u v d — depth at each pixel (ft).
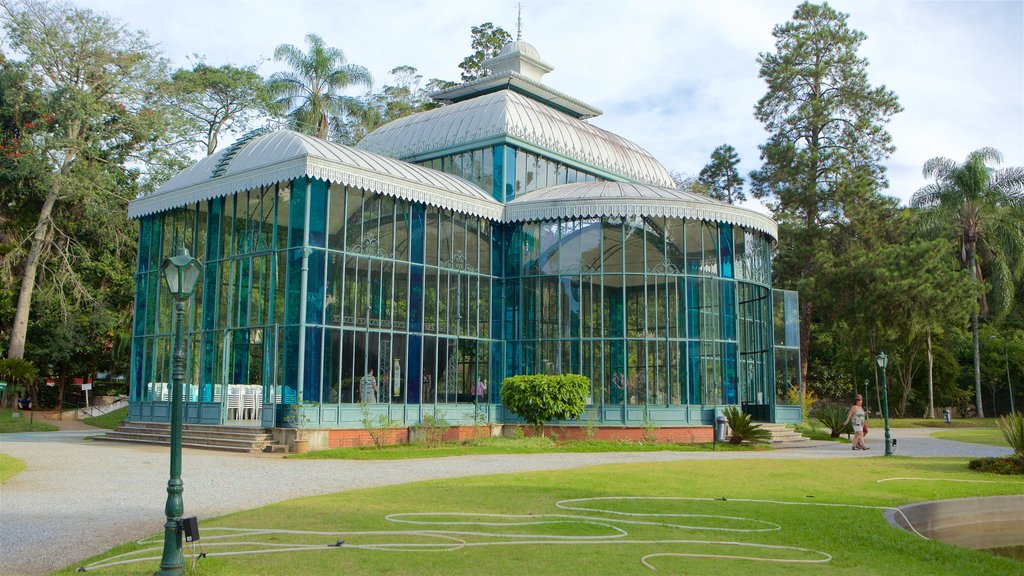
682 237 90.58
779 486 48.49
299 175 73.05
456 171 101.09
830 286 147.54
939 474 56.34
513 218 92.38
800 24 164.35
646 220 89.51
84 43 130.62
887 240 154.30
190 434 77.10
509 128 97.30
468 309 88.63
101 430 109.60
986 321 184.14
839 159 154.20
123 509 38.88
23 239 134.21
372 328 78.07
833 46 161.89
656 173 118.62
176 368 26.55
